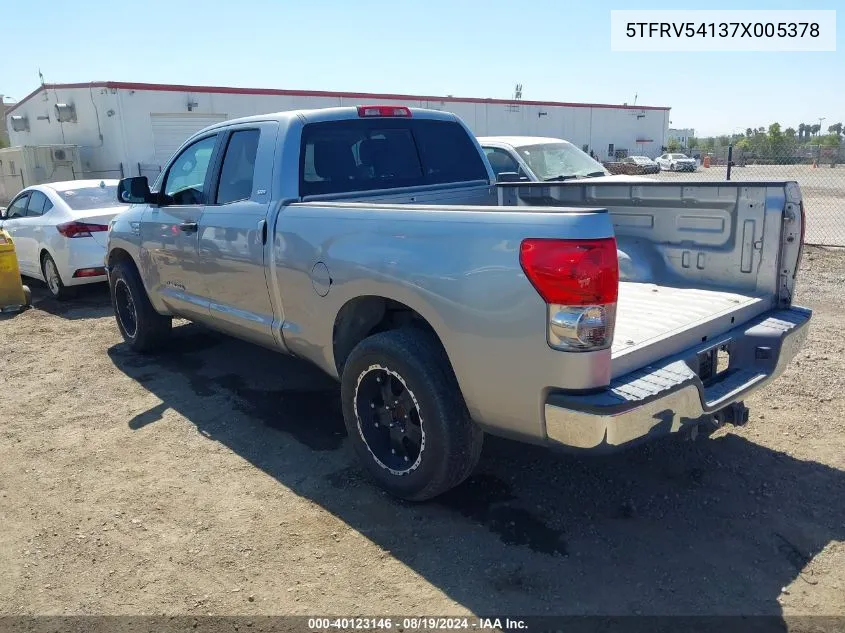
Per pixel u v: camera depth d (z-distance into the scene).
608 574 3.11
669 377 3.06
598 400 2.83
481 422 3.28
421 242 3.34
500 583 3.07
